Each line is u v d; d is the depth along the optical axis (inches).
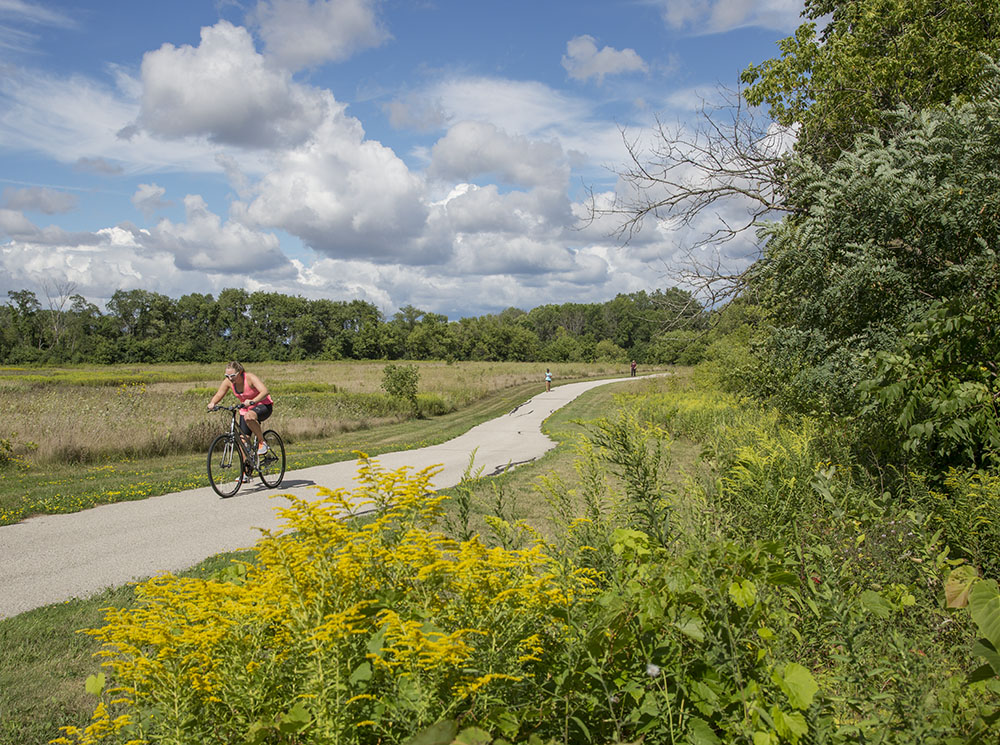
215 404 385.4
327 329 6264.8
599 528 116.3
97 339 4815.5
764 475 171.5
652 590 86.7
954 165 230.4
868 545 151.4
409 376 1135.6
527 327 6574.8
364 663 72.9
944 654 111.6
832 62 546.0
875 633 110.4
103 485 406.9
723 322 496.1
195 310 5895.7
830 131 524.4
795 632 101.3
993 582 84.7
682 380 1283.2
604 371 3137.3
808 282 257.0
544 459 479.2
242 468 389.4
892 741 79.0
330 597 75.9
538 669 82.3
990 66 246.1
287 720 68.4
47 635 169.2
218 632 72.3
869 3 565.0
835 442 252.2
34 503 340.2
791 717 74.5
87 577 225.8
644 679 81.1
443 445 650.8
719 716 83.4
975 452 221.6
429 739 64.0
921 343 205.8
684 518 134.3
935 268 239.8
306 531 80.7
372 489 92.3
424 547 82.2
